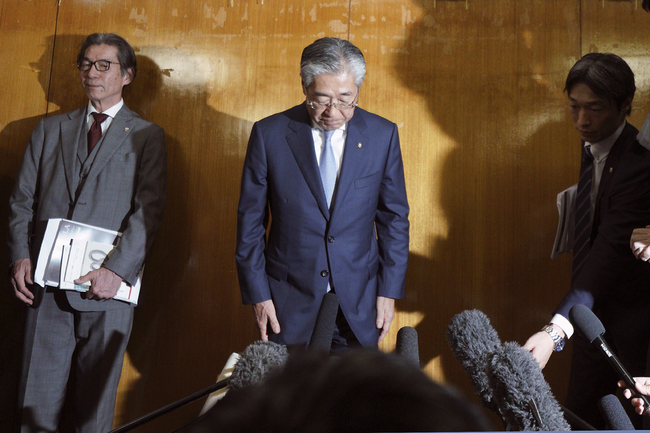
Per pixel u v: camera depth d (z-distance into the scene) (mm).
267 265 2166
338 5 2957
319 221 2113
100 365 2494
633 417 2355
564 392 2787
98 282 2383
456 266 2848
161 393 2857
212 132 2957
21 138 2975
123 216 2568
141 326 2881
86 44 2727
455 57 2916
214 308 2898
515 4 2914
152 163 2627
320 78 2025
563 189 2842
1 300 2887
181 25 2984
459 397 182
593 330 1232
